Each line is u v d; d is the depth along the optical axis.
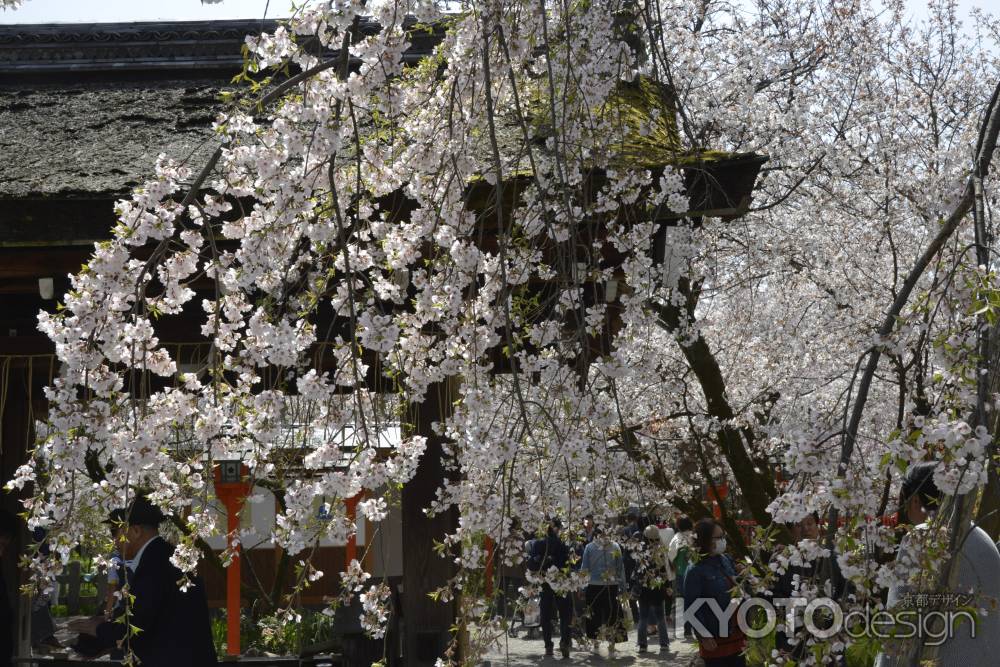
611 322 4.87
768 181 8.40
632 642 10.86
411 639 4.53
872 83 8.80
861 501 2.29
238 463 5.87
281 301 2.98
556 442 3.35
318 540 2.94
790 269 8.27
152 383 5.07
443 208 3.29
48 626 7.72
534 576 3.63
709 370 7.21
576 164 3.54
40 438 2.72
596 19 3.51
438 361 3.50
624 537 5.98
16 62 6.38
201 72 6.27
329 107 2.85
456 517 4.64
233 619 6.75
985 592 2.79
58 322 2.67
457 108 3.48
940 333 2.51
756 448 8.35
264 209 3.09
